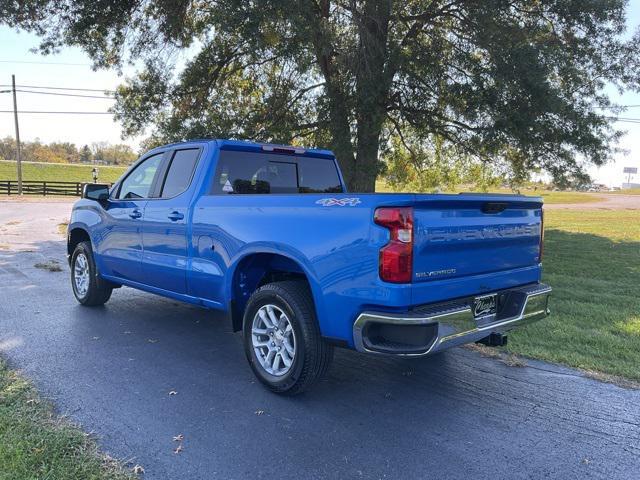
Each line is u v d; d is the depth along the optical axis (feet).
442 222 11.73
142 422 11.90
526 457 10.84
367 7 40.83
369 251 11.37
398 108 48.62
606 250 47.01
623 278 33.14
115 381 14.32
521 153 47.88
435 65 42.98
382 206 11.25
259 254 14.20
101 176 259.60
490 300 13.42
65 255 38.32
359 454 10.78
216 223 15.17
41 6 47.98
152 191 18.56
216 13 39.40
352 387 14.44
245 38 39.42
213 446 10.94
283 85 49.08
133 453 10.50
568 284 30.35
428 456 10.78
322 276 12.23
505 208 13.47
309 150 18.88
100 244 20.94
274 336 13.87
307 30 38.34
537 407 13.30
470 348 17.95
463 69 43.55
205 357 16.58
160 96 52.44
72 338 18.08
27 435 10.69
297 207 13.03
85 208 22.26
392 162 61.31
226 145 16.72
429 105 47.24
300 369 12.98
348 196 11.93
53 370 14.93
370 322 11.40
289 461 10.43
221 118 50.37
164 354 16.75
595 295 26.86
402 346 11.28
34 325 19.54
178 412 12.52
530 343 18.37
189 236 16.21
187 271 16.31
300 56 41.04
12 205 99.04
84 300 22.50
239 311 15.37
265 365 14.02
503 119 40.83
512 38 41.50
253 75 52.44
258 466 10.21
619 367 16.15
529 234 14.57
